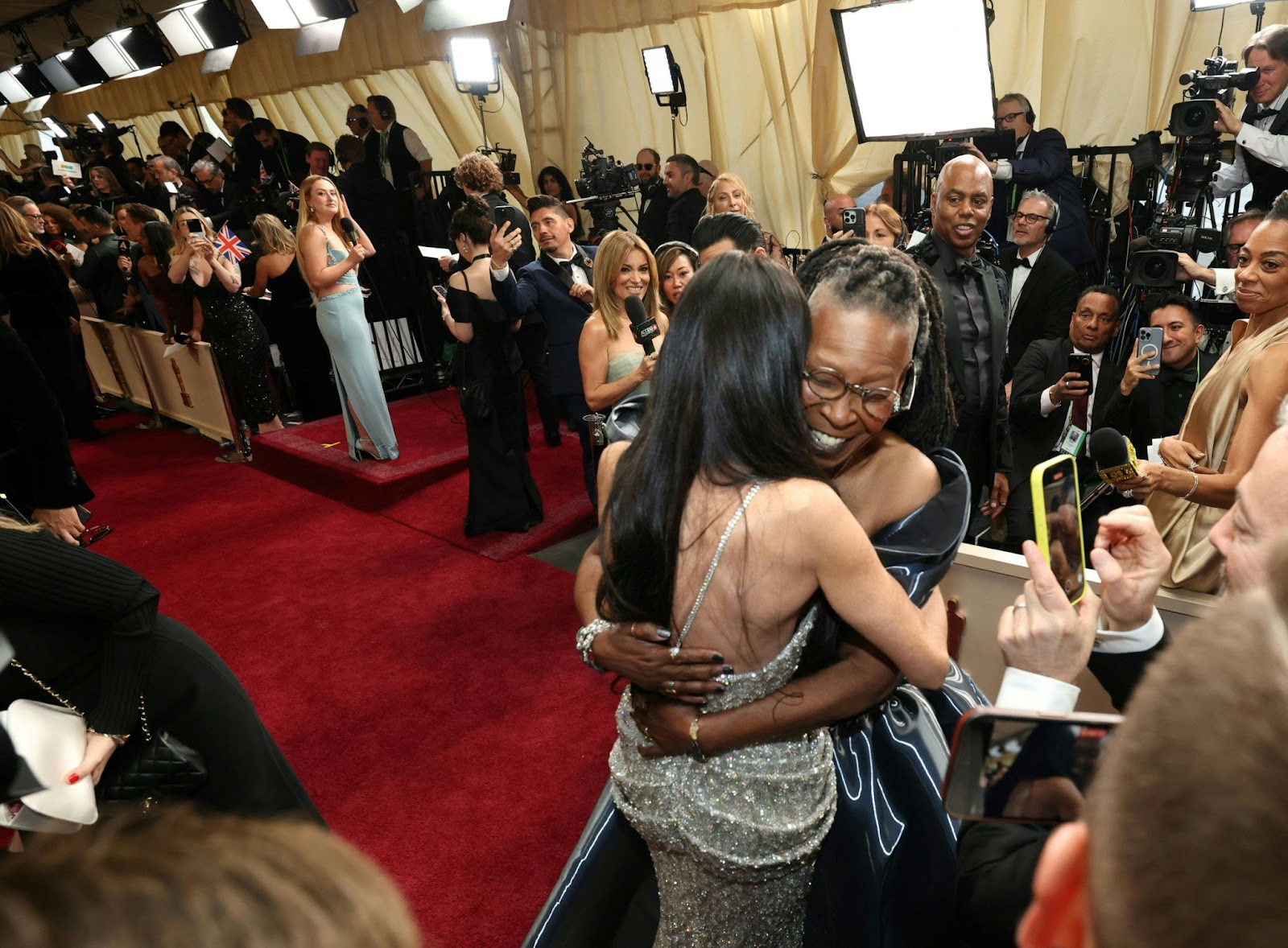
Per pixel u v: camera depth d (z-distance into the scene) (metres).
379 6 8.75
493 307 4.04
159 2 10.04
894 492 1.33
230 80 10.89
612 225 5.89
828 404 1.11
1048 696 0.98
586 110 7.75
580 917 1.51
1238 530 0.94
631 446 1.17
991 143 4.84
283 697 3.28
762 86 6.73
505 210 3.89
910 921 1.35
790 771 1.24
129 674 1.56
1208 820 0.33
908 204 4.77
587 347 3.37
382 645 3.60
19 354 2.57
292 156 8.50
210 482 5.73
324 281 4.86
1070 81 5.45
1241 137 3.80
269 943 0.34
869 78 3.80
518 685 3.27
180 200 6.86
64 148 12.14
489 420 4.32
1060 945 0.46
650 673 1.15
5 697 1.52
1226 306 3.32
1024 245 4.09
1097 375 3.39
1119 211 5.48
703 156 7.28
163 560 4.56
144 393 7.12
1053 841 0.46
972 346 2.99
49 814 1.44
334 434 5.97
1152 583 1.07
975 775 0.68
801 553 1.05
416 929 0.40
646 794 1.26
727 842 1.22
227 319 5.75
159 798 1.65
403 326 7.02
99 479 5.90
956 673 1.60
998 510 3.29
